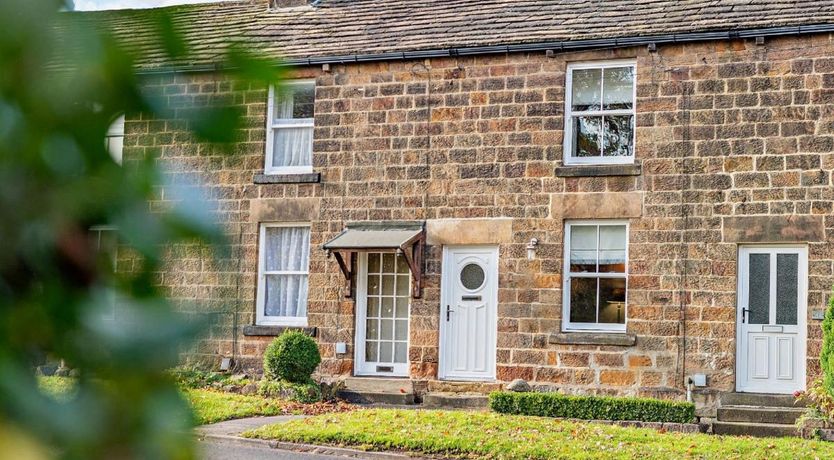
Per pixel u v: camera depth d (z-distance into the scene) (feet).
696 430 44.34
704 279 49.16
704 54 50.03
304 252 57.06
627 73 51.70
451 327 53.47
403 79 55.16
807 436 43.91
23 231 3.64
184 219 3.85
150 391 3.69
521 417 44.73
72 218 3.70
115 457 3.58
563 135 52.08
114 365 3.65
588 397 46.19
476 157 53.47
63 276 3.71
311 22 59.41
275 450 39.55
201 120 3.92
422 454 38.65
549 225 51.85
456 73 54.19
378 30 57.11
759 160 48.85
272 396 51.57
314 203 56.13
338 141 56.08
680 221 49.70
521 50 52.70
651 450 37.99
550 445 38.50
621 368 49.80
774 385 48.03
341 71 56.29
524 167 52.54
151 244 3.79
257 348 55.83
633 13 52.65
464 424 42.47
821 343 47.16
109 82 3.78
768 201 48.57
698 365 48.78
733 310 48.62
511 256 52.26
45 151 3.66
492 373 52.60
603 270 51.37
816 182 47.96
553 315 51.26
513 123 52.95
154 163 3.88
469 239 53.11
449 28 55.57
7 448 3.29
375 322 55.42
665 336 49.34
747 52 49.42
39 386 3.51
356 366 55.16
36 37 3.64
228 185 57.62
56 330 3.62
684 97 50.16
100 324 3.66
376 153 55.31
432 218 54.03
